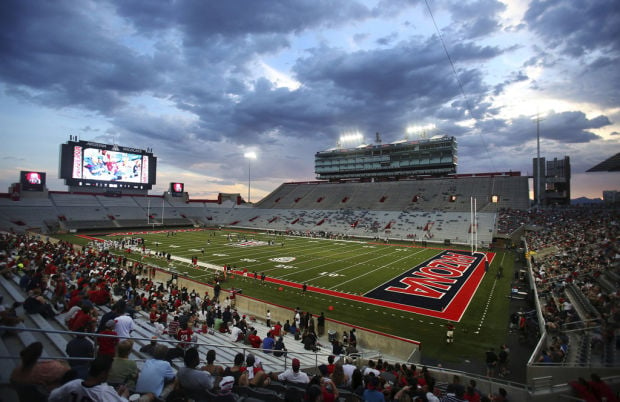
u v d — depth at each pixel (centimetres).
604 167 3266
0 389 374
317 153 9575
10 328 393
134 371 526
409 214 6506
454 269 3222
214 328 1489
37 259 1722
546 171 6919
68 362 502
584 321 1318
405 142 8388
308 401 423
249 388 565
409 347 1441
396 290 2467
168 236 5650
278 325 1527
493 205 6156
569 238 3544
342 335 1630
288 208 8281
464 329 1761
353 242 5316
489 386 1053
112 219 6825
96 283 1436
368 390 570
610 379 922
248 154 9331
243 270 2956
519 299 2253
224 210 8875
